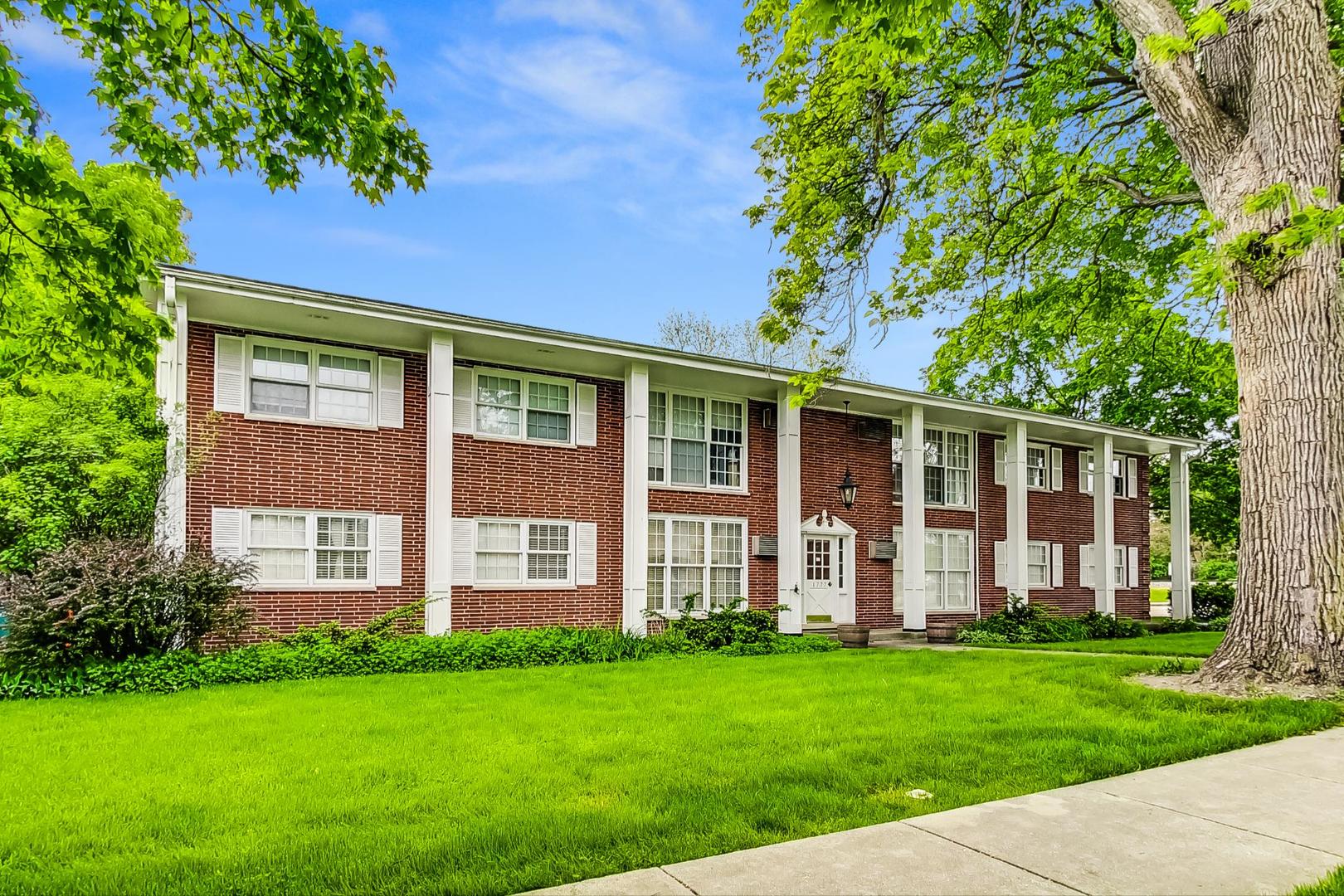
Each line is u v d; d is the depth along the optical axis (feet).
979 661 40.04
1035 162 41.68
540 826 14.74
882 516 65.57
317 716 25.75
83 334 20.18
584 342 47.88
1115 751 20.20
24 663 30.99
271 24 19.36
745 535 58.34
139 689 31.58
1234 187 30.99
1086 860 13.12
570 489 51.85
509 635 42.63
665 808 15.98
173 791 17.44
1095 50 44.83
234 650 36.68
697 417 57.82
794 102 42.19
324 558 44.24
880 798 16.67
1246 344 30.81
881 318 45.29
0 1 17.08
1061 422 69.15
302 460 43.91
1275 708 25.26
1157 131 47.03
